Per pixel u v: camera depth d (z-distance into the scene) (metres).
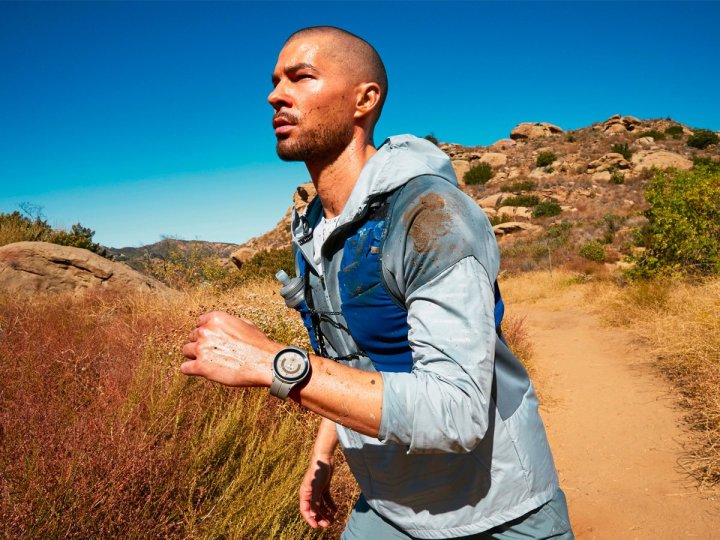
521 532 1.05
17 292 6.96
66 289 8.24
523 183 43.50
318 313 1.15
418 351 0.85
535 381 5.78
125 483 1.92
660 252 9.83
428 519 1.09
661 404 4.68
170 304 5.75
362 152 1.13
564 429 4.53
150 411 2.58
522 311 11.41
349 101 1.09
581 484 3.57
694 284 8.73
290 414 2.95
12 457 2.06
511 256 24.61
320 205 1.24
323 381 0.81
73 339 4.09
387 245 0.93
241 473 2.29
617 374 5.73
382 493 1.16
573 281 14.77
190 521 1.94
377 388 0.80
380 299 0.97
